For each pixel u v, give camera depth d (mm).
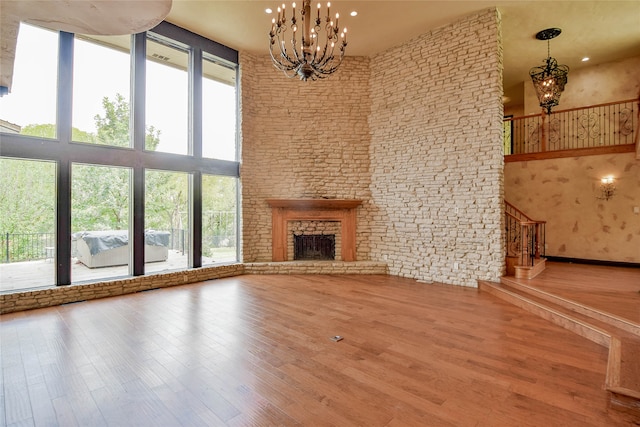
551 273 5672
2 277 4594
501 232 5332
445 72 5902
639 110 5941
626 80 7387
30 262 4746
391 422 2018
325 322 3812
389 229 6688
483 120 5473
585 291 4363
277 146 7004
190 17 5734
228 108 6961
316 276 6453
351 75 7035
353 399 2268
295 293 5160
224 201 6844
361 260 6984
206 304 4574
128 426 2002
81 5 1394
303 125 7020
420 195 6238
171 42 6039
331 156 7020
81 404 2227
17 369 2713
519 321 3848
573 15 5598
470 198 5617
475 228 5559
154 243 6363
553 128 8203
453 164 5812
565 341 3270
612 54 7141
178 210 6273
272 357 2916
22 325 3750
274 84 7027
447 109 5883
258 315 4082
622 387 2186
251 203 6902
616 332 3168
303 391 2371
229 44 6641
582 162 6973
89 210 5195
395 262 6578
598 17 5660
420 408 2160
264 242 7004
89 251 6016
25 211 4703
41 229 4801
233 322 3828
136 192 5500
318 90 7031
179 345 3180
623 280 5082
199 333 3488
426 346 3143
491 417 2059
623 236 6551
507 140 9594
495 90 5352
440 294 5082
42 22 1521
